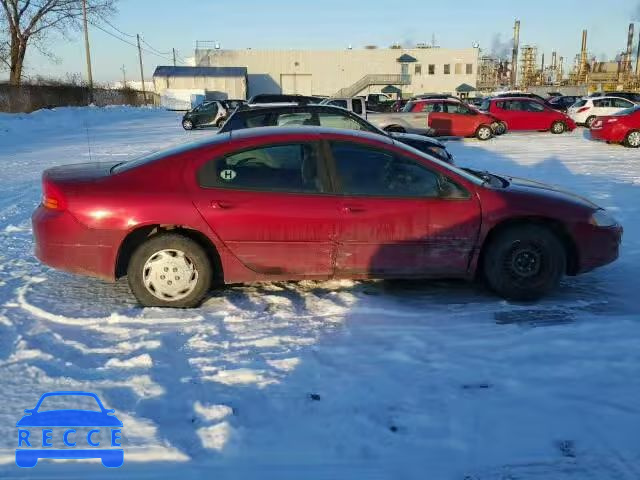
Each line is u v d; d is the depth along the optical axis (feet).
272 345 12.80
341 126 30.66
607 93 113.91
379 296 15.96
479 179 15.98
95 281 17.16
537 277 15.43
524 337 13.12
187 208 14.43
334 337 13.20
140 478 8.48
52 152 53.36
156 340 12.91
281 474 8.59
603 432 9.54
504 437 9.43
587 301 15.55
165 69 238.27
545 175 37.60
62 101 125.08
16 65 139.44
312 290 16.49
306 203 14.69
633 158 47.60
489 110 76.69
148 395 10.65
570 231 15.53
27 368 11.58
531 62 285.02
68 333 13.42
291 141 15.03
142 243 14.64
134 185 14.60
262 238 14.67
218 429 9.52
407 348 12.59
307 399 10.50
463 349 12.55
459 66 260.01
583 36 262.26
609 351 12.37
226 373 11.42
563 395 10.67
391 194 14.99
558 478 8.49
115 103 159.53
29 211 27.35
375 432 9.55
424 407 10.25
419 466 8.77
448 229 15.05
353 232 14.79
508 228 15.31
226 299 15.58
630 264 18.89
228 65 264.52
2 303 15.25
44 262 14.80
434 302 15.51
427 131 62.18
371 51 262.06
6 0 133.49
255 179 14.80
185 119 88.74
